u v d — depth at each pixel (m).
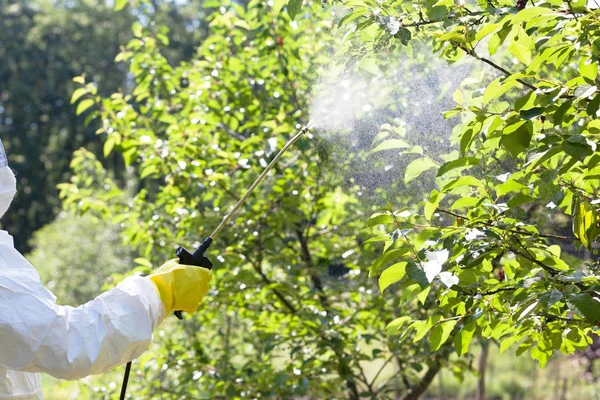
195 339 5.13
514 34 2.26
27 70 31.41
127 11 30.62
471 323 2.36
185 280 2.23
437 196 2.21
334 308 4.57
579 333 2.47
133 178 15.10
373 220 2.29
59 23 31.53
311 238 4.91
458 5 2.28
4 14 32.16
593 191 2.43
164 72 5.14
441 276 2.11
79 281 12.84
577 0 2.07
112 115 4.88
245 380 4.48
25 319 1.96
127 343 2.05
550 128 2.44
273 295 4.79
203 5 5.09
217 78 5.01
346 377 4.23
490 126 2.10
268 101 4.89
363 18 2.36
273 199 4.56
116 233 13.07
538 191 2.30
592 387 8.84
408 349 4.41
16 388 2.23
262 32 4.79
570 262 2.72
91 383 5.17
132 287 2.13
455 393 10.05
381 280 2.18
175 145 4.62
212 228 4.62
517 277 2.57
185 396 4.70
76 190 5.20
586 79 2.03
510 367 11.09
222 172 4.68
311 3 4.25
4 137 30.56
